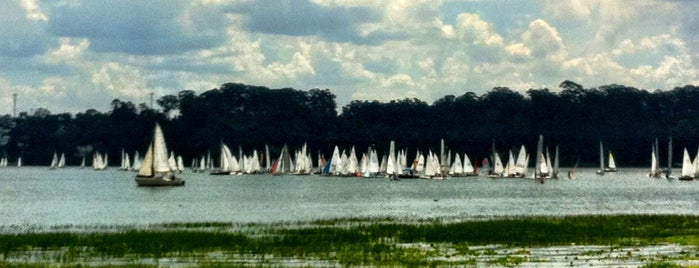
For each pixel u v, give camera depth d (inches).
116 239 5152.6
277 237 5364.2
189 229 6117.1
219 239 5167.3
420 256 4478.3
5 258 4407.0
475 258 4414.4
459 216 7790.4
